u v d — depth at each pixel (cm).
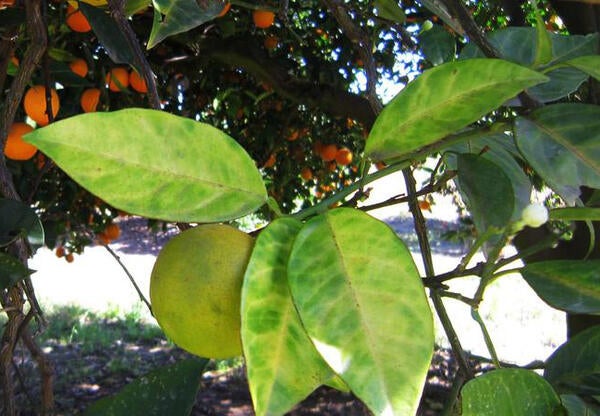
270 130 148
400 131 27
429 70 27
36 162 94
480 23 108
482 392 26
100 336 240
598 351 32
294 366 23
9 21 49
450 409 29
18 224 39
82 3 44
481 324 29
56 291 312
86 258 399
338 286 23
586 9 81
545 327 257
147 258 406
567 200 28
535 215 24
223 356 27
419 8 99
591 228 30
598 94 56
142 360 217
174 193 23
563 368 32
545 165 28
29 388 141
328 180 170
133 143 23
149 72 38
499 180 31
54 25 64
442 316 30
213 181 24
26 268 35
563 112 29
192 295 25
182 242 26
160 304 26
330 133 155
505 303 289
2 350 38
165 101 126
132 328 252
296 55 137
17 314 38
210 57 121
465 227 212
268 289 23
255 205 25
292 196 164
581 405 33
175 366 32
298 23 142
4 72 52
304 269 23
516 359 217
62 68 58
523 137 29
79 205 141
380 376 21
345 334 22
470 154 32
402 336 22
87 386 191
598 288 29
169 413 31
